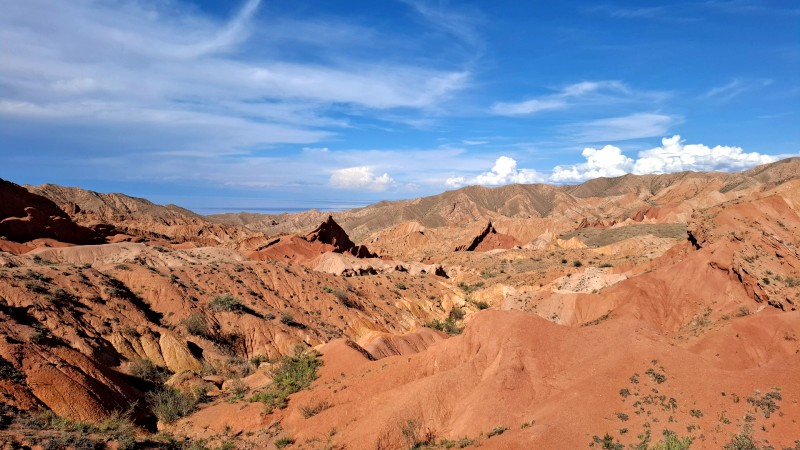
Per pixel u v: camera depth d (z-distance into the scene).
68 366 40.66
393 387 39.31
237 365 57.53
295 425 37.62
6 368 36.94
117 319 54.31
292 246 132.88
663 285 66.94
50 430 31.41
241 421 38.75
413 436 33.31
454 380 36.50
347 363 47.38
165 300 62.94
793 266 61.38
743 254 63.25
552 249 154.00
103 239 109.19
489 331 39.44
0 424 30.52
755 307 57.09
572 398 32.47
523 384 34.78
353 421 36.28
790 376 31.47
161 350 53.94
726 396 30.88
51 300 50.47
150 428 40.69
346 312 81.50
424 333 67.00
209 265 80.69
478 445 30.11
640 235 147.75
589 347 37.28
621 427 29.69
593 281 88.12
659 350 35.09
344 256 120.44
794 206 96.38
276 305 75.62
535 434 29.20
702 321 59.62
